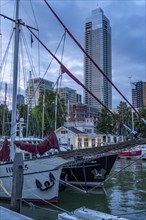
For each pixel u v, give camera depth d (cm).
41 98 4472
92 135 5262
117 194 1612
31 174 1299
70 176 1722
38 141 1914
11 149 1423
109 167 1712
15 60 1512
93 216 920
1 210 601
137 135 1229
